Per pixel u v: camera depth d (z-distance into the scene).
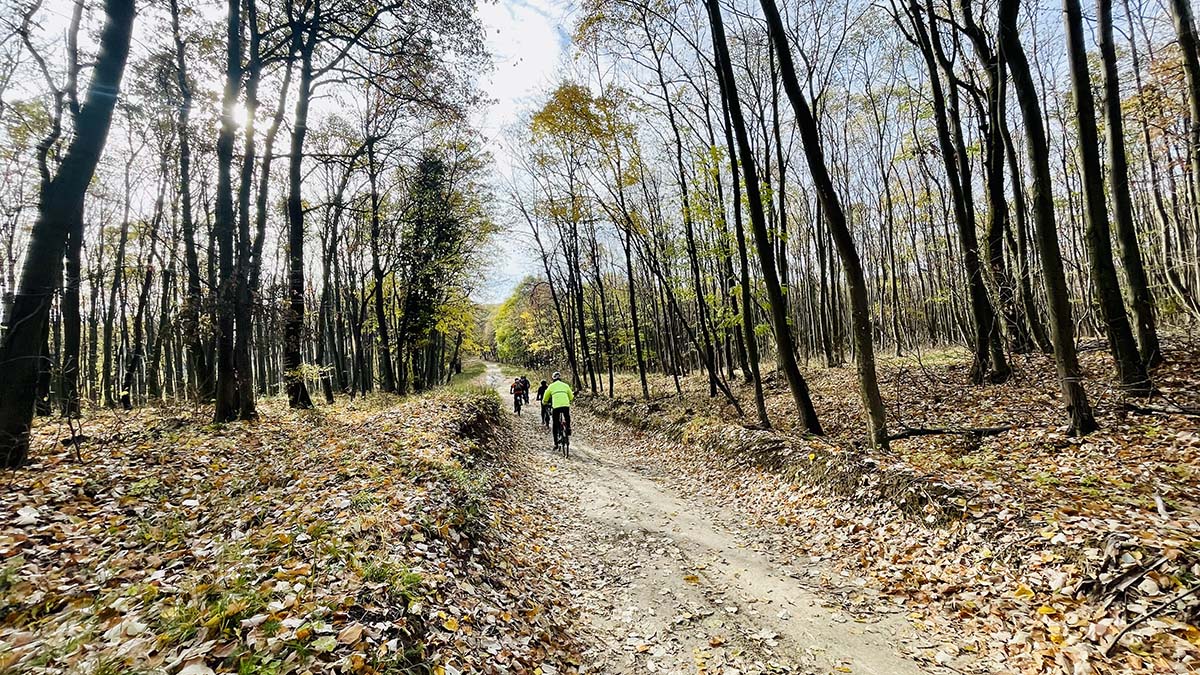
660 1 12.08
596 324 33.56
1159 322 14.23
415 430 10.23
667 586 5.28
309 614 3.14
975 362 12.25
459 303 28.48
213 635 2.92
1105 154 16.78
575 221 20.30
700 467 10.27
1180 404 7.61
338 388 31.38
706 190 14.53
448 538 5.02
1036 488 5.98
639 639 4.34
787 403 15.38
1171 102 12.45
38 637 2.87
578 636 4.37
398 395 21.33
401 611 3.39
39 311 6.11
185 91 12.75
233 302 10.87
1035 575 4.36
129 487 5.63
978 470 7.23
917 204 22.72
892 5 12.72
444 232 23.83
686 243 18.73
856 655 3.95
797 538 6.36
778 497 7.76
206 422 10.23
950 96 12.44
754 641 4.22
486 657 3.43
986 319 12.04
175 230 18.61
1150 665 3.26
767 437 9.57
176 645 2.80
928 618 4.33
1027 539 4.71
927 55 12.33
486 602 4.20
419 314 25.31
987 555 4.80
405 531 4.77
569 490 9.33
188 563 4.07
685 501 8.34
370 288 27.84
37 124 12.18
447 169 23.41
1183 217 17.11
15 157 11.82
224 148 10.62
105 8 6.59
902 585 4.89
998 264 12.03
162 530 4.57
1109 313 8.48
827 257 22.86
